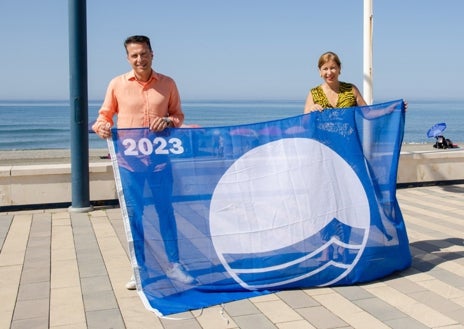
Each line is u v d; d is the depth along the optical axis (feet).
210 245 14.49
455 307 13.46
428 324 12.45
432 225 22.27
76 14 23.61
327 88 16.87
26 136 160.97
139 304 13.87
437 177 32.55
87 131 24.85
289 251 14.71
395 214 16.15
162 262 14.20
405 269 16.28
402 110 16.28
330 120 15.62
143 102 14.52
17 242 19.94
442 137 74.59
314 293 14.49
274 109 447.01
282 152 15.26
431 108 501.15
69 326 12.54
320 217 15.01
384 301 13.88
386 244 15.55
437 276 15.74
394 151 16.20
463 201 27.63
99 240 20.24
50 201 26.09
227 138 15.10
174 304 13.60
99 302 14.02
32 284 15.42
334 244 14.98
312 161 15.31
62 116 280.92
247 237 14.66
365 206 15.44
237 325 12.50
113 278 15.92
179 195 14.58
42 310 13.51
